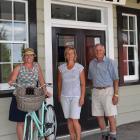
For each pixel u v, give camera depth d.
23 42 5.17
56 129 5.36
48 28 5.44
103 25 6.36
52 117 4.95
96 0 5.98
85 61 6.04
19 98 4.20
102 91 4.96
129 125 6.64
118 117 6.62
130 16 6.98
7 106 4.93
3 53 5.00
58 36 5.64
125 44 6.87
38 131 4.58
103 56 5.00
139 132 6.06
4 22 5.00
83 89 4.75
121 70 6.64
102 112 5.06
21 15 5.16
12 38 5.08
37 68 4.55
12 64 5.09
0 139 4.87
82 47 6.00
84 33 6.05
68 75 4.71
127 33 6.92
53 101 5.54
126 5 6.76
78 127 4.76
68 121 4.85
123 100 6.72
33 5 5.24
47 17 5.43
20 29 5.15
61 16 5.72
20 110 4.40
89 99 6.09
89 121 6.08
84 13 6.10
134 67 7.07
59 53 5.64
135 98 6.98
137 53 7.06
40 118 4.65
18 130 4.61
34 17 5.25
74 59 4.77
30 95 4.23
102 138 5.17
